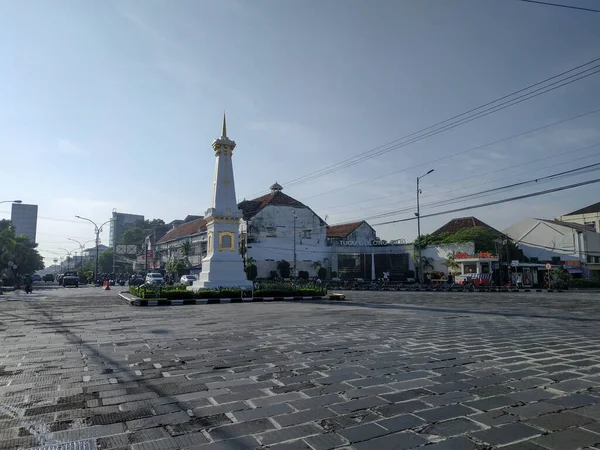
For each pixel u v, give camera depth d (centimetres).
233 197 2797
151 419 419
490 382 545
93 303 2133
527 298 2497
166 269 6300
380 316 1397
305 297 2378
